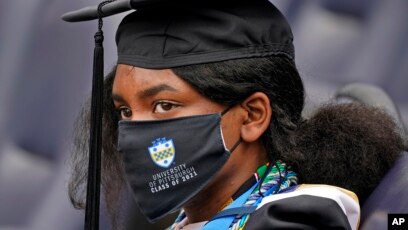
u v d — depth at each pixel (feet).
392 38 23.18
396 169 13.71
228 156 13.20
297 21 23.79
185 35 13.30
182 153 13.24
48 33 24.77
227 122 13.35
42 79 24.81
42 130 24.72
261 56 13.47
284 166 13.87
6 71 25.05
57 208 24.31
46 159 24.70
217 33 13.24
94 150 14.23
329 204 12.28
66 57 24.56
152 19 13.58
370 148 13.92
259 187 13.52
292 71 13.91
